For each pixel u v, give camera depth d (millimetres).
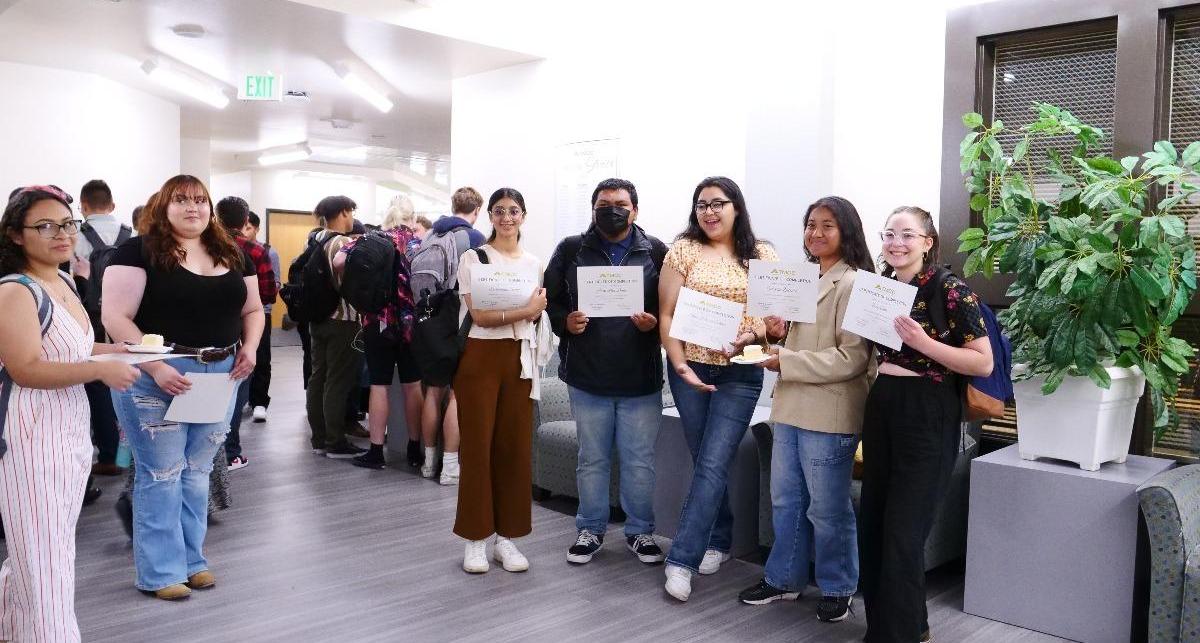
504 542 3500
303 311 5320
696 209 3250
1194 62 3469
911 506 2623
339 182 14461
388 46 5980
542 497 4586
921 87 4082
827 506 2928
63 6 5406
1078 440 2971
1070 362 2898
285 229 13961
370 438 5500
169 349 2625
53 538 2199
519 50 5938
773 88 4453
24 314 2125
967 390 2650
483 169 6633
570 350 3465
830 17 4285
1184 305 2938
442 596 3184
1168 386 3098
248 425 6352
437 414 4930
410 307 4941
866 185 4277
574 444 4301
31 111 7066
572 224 5949
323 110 8844
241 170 13688
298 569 3438
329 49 6195
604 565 3555
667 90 5320
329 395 5359
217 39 6070
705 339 3066
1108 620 2838
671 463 3861
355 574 3393
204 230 3080
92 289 4785
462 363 3385
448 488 4707
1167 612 2664
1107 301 2846
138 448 3025
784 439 3027
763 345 3227
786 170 4414
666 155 5348
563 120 5988
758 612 3094
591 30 5758
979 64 3904
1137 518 2777
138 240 2965
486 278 3258
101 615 2945
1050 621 2947
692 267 3213
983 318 2639
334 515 4180
